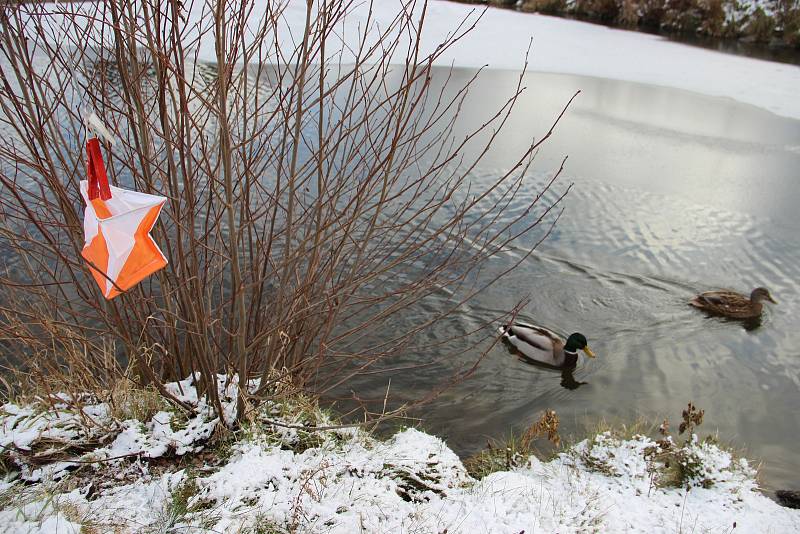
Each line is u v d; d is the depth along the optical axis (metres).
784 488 6.12
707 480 4.79
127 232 2.01
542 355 8.12
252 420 4.16
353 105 4.32
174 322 4.43
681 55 25.52
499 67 21.89
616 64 23.55
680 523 4.19
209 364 4.06
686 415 5.46
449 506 3.88
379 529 3.48
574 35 27.56
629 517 4.20
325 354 4.89
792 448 6.97
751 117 18.44
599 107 18.64
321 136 3.99
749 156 15.56
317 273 4.74
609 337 9.05
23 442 3.68
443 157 13.59
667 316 9.56
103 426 3.93
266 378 4.37
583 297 9.82
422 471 4.17
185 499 3.48
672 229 11.88
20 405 4.08
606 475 4.86
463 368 7.92
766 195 13.51
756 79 22.39
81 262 3.91
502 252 10.54
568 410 7.48
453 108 17.08
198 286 3.85
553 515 3.97
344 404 6.84
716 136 16.84
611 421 7.27
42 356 4.52
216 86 3.96
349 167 8.55
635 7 30.67
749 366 8.55
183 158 3.49
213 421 4.08
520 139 15.50
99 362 4.43
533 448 6.25
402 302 4.81
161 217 4.04
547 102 18.66
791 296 10.09
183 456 3.91
